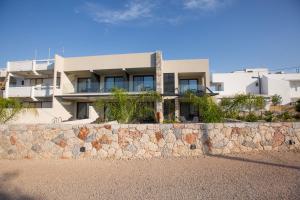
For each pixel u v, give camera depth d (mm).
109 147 7039
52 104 21422
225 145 7184
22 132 7316
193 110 22312
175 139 7117
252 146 7238
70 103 23953
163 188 4164
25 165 6309
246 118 12273
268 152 6984
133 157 6945
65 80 23312
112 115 11438
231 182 4371
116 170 5559
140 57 22047
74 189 4242
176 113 21453
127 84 22219
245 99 11242
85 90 23000
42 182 4723
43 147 7160
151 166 5848
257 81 38719
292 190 3861
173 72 22453
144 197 3762
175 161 6316
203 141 7156
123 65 22156
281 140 7328
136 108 12031
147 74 24312
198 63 22250
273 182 4285
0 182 4773
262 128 7352
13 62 23719
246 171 5086
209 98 10688
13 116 11391
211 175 4875
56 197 3871
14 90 22844
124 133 7102
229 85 39062
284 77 39375
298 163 5645
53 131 7219
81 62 22875
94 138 7105
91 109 16203
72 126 7180
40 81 25594
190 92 18625
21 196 3947
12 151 7242
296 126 7426
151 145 7059
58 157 7066
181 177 4812
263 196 3648
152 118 14742
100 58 22609
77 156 7023
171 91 22266
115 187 4297
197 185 4270
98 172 5414
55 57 22047
